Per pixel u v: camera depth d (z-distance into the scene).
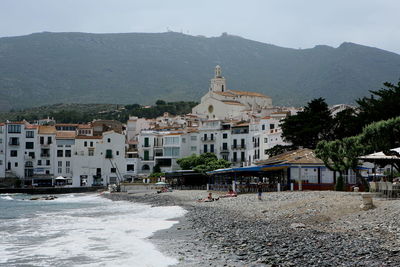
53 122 195.12
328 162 60.78
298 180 65.75
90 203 77.56
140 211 54.59
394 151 40.75
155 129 152.88
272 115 128.38
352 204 35.53
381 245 21.70
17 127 134.00
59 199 92.94
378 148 51.34
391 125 50.59
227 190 76.69
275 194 57.06
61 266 21.64
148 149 143.75
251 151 125.69
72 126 153.88
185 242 26.89
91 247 26.88
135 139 165.38
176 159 139.62
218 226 33.06
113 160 135.50
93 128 155.12
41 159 135.00
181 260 21.50
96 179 133.25
